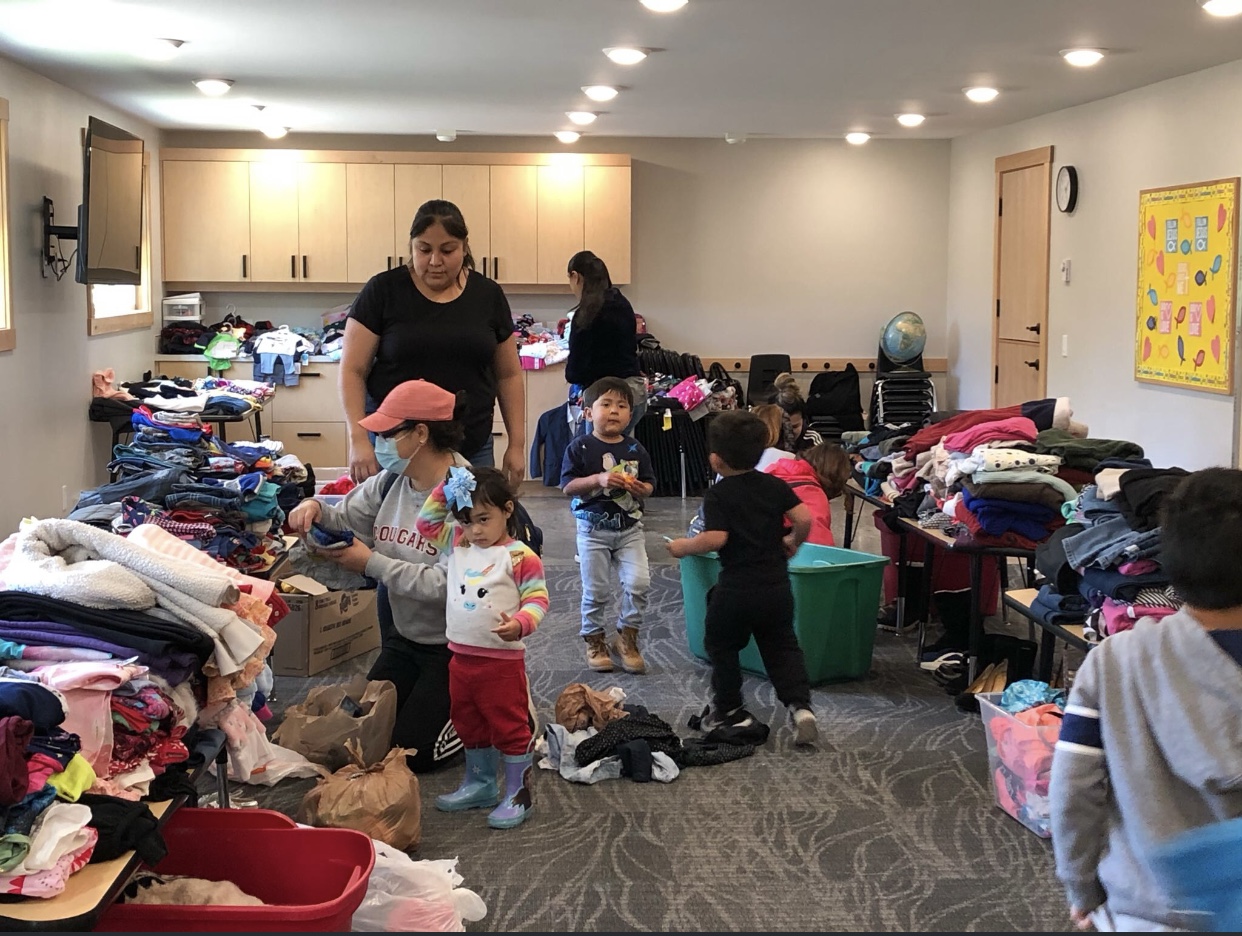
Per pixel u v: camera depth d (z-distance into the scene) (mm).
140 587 2164
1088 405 7777
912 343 9617
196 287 9164
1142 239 7035
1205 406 6453
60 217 6746
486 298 3693
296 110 7902
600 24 5203
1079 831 1618
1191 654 1555
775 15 5020
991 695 3355
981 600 4398
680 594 5719
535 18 5070
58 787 1738
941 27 5293
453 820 3133
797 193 9859
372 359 3633
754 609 3631
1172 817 1537
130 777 1955
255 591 2480
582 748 3518
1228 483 1588
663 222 9805
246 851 2211
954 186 9875
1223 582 1541
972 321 9586
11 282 6000
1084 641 2932
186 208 8969
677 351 9938
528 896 2717
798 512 3646
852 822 3123
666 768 3414
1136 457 3945
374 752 3260
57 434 6652
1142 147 7043
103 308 7824
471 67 6270
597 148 9656
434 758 3418
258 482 3867
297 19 5098
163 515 3658
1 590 2125
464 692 3064
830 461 4988
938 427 4586
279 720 3826
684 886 2768
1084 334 7793
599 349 5488
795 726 3598
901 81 6777
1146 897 1509
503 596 3023
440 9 4895
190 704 2156
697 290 9891
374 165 9047
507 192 9203
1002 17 5090
